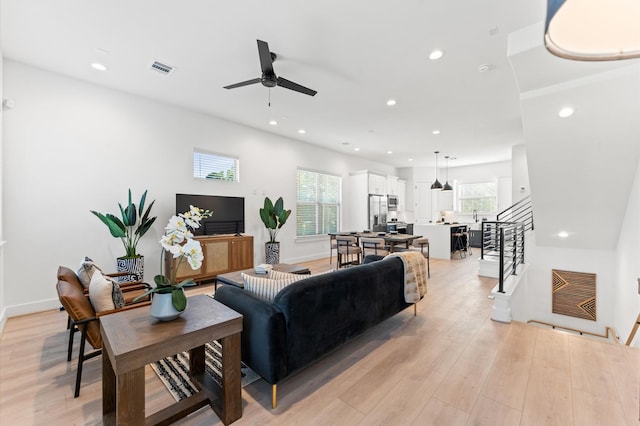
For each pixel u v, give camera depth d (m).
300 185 6.71
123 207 3.95
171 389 1.88
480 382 1.94
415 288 2.97
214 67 3.24
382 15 2.34
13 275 3.18
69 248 3.54
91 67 3.26
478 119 4.96
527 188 6.67
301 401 1.76
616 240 4.18
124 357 1.21
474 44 2.74
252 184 5.59
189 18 2.40
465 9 2.26
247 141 5.49
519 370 2.08
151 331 1.42
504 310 3.04
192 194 4.64
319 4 2.22
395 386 1.90
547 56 2.38
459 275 5.20
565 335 2.68
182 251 1.55
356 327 2.27
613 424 1.53
